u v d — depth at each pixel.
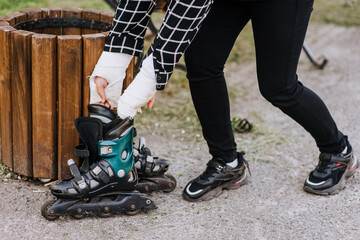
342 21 5.41
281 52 1.95
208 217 2.16
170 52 1.78
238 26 2.04
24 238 1.95
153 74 1.83
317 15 5.54
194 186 2.27
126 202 2.08
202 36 2.01
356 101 3.54
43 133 2.19
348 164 2.40
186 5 1.71
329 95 3.62
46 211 2.03
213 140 2.24
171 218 2.13
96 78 1.95
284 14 1.89
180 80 3.83
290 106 2.11
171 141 2.90
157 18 4.55
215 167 2.28
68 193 1.99
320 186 2.34
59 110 2.15
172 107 3.37
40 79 2.11
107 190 2.06
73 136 2.20
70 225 2.04
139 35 1.91
